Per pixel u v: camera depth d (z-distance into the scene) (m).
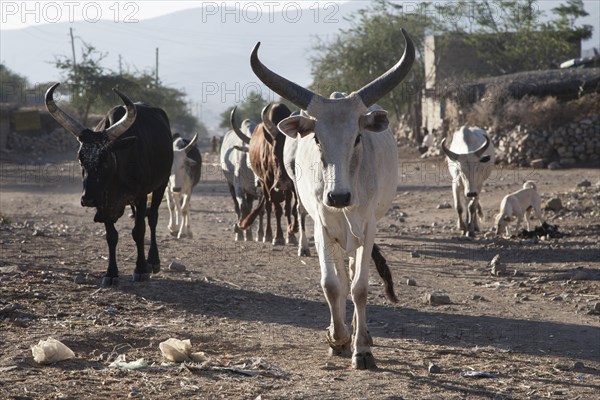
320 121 7.45
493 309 11.09
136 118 12.25
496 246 16.64
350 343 8.29
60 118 11.20
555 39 57.53
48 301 10.27
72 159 50.28
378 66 57.44
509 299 11.80
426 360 8.20
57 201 27.59
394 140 9.16
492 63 57.56
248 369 7.53
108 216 11.40
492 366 8.04
